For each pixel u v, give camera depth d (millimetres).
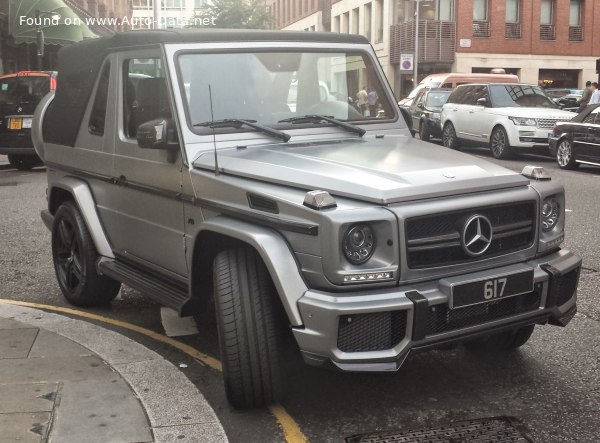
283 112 4895
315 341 3562
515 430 3852
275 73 4926
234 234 3857
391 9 46406
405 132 5270
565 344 5141
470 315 3793
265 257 3666
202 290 4465
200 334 5418
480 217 3812
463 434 3820
